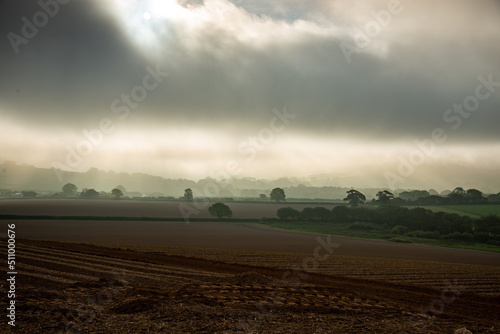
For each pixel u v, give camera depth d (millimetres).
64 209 184500
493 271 46812
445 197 188250
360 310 17938
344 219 139500
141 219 142750
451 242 98250
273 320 15719
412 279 36562
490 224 106375
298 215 144375
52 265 25484
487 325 17641
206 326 14281
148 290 18781
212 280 25531
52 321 13609
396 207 130500
